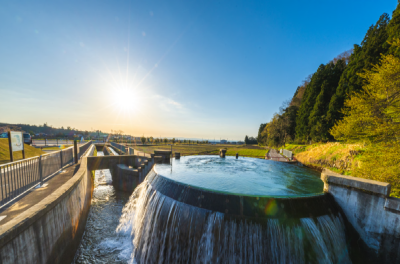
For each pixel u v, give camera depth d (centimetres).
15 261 375
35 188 783
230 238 529
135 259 730
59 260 582
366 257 551
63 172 1105
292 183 809
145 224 762
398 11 1502
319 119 2791
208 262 541
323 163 1658
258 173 1003
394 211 512
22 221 404
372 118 973
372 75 1105
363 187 564
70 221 692
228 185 739
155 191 797
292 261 499
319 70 3322
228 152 3362
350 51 4828
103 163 1678
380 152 953
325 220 562
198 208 594
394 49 1470
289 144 4003
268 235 512
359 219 575
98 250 780
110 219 1070
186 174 922
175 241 611
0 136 1666
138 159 1808
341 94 2442
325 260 521
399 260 509
